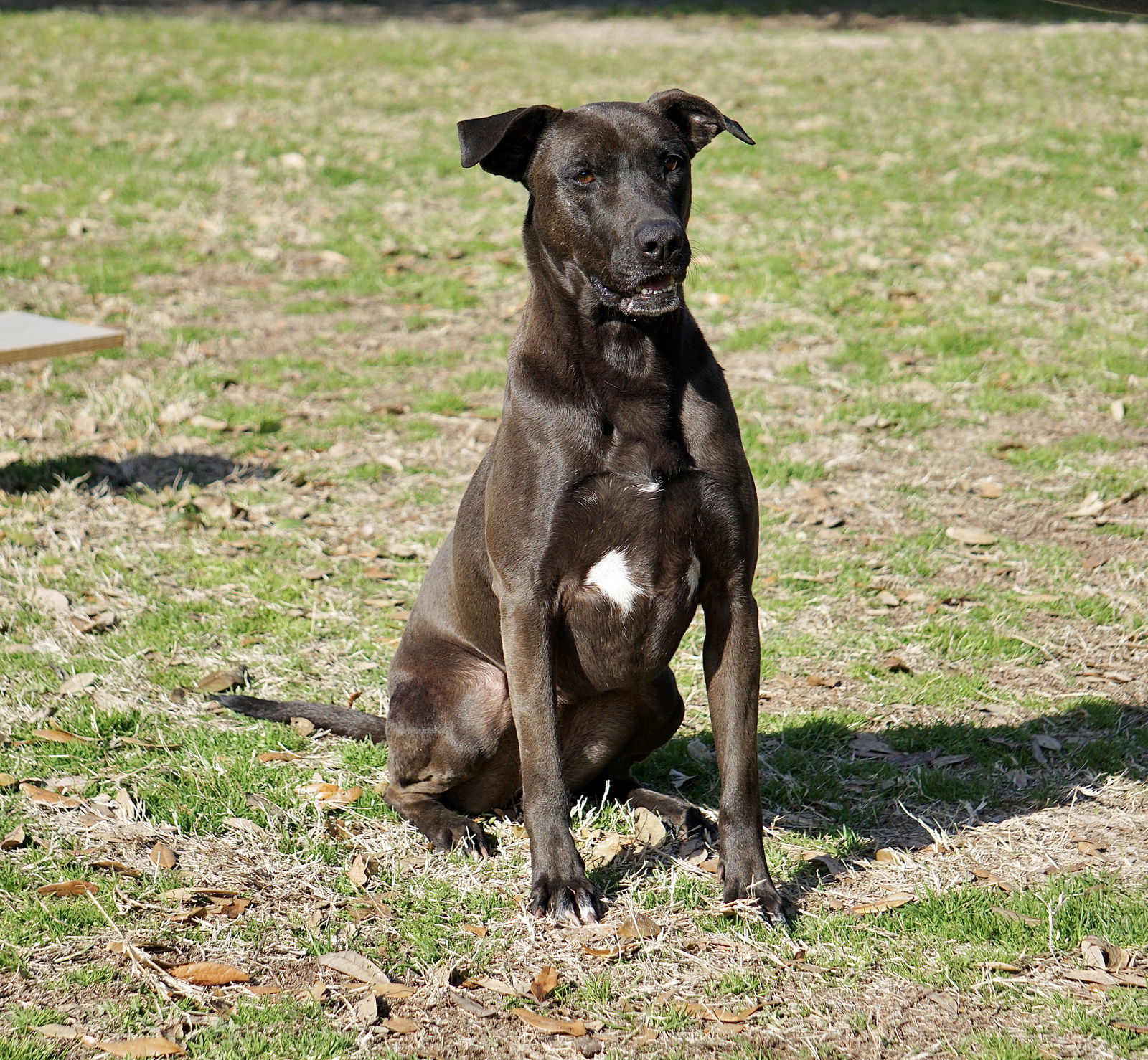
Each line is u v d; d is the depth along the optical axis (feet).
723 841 14.10
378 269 40.37
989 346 33.94
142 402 30.60
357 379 32.76
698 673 20.43
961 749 17.92
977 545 24.52
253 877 14.48
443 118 55.11
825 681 19.89
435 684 15.97
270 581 22.95
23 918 13.38
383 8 86.22
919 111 55.11
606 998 12.48
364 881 14.48
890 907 13.92
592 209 13.98
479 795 16.43
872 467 27.94
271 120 53.72
